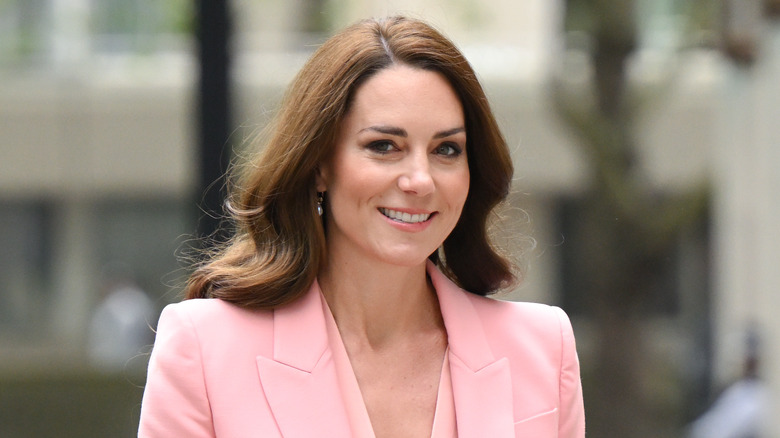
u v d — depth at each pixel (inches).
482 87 415.5
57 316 2298.2
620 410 1434.5
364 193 402.0
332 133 404.8
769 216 1111.6
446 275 455.2
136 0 2133.4
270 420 402.0
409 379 424.8
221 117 821.2
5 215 2272.4
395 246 402.9
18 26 2166.6
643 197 1403.8
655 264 1421.0
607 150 1391.5
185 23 1557.6
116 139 2186.3
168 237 2256.4
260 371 406.6
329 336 420.5
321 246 421.1
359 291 423.8
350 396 413.7
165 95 2159.2
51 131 2197.3
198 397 403.5
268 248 420.5
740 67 1125.1
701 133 1802.4
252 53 1678.2
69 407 1630.2
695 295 1802.4
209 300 419.5
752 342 1137.4
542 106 1967.3
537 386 431.2
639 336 1437.0
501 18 1999.3
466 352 427.5
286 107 416.8
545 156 1974.7
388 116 398.0
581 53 1407.5
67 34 2169.0
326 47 411.2
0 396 1678.2
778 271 1110.4
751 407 1143.6
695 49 1347.2
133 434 1588.3
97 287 2281.0
